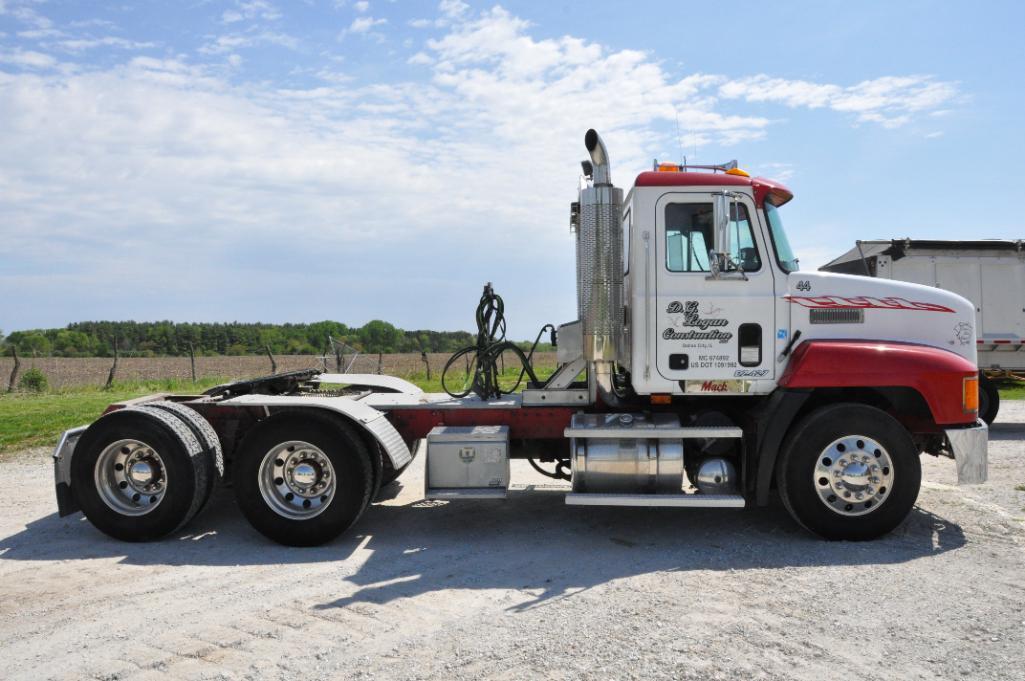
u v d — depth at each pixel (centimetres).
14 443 997
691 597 427
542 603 422
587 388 612
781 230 577
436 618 402
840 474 534
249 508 548
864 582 449
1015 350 1163
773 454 546
